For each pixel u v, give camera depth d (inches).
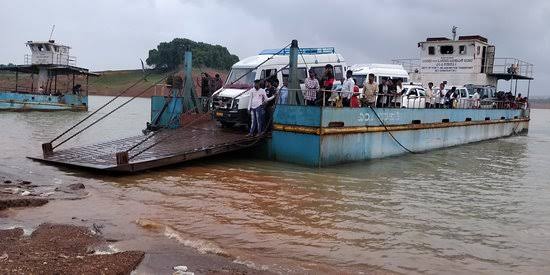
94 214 309.6
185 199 362.0
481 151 787.4
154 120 714.2
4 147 610.2
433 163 610.9
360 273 230.1
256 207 345.4
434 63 1132.5
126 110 1835.6
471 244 282.8
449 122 801.6
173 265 225.3
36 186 380.8
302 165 523.8
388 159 623.2
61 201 338.3
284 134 539.5
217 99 609.6
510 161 671.8
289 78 556.7
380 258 252.1
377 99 641.0
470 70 1090.1
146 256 235.5
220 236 276.4
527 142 1005.8
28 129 863.7
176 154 482.0
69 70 1577.3
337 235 287.6
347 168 530.0
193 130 621.0
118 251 240.4
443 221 330.3
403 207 365.1
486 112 973.8
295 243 269.7
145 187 399.2
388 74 769.6
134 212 319.3
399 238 287.7
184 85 691.4
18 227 271.3
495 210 369.1
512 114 1136.8
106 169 436.1
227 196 375.9
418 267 241.9
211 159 550.6
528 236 303.3
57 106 1462.8
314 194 394.6
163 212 323.0
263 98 553.9
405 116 657.0
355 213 340.2
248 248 258.2
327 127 513.3
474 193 430.6
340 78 640.4
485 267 246.4
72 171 457.4
